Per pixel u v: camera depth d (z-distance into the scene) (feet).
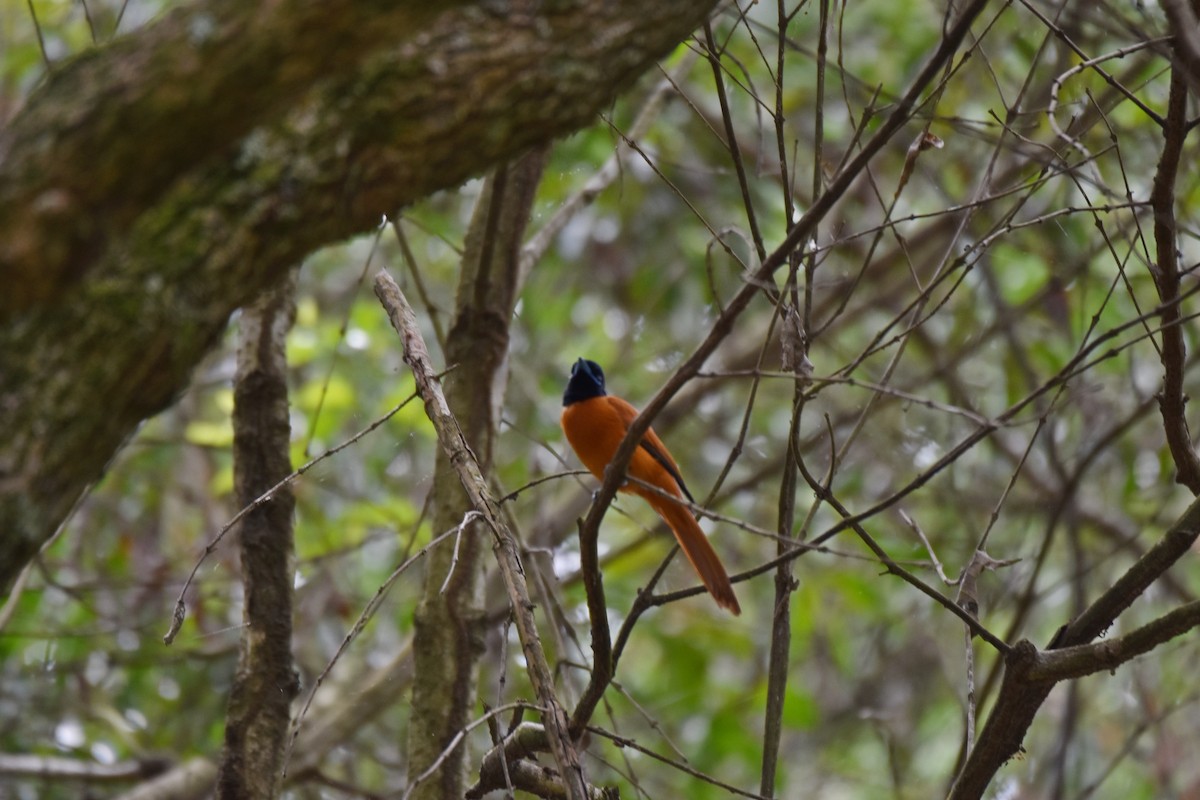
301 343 43.91
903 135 44.93
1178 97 18.34
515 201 28.14
